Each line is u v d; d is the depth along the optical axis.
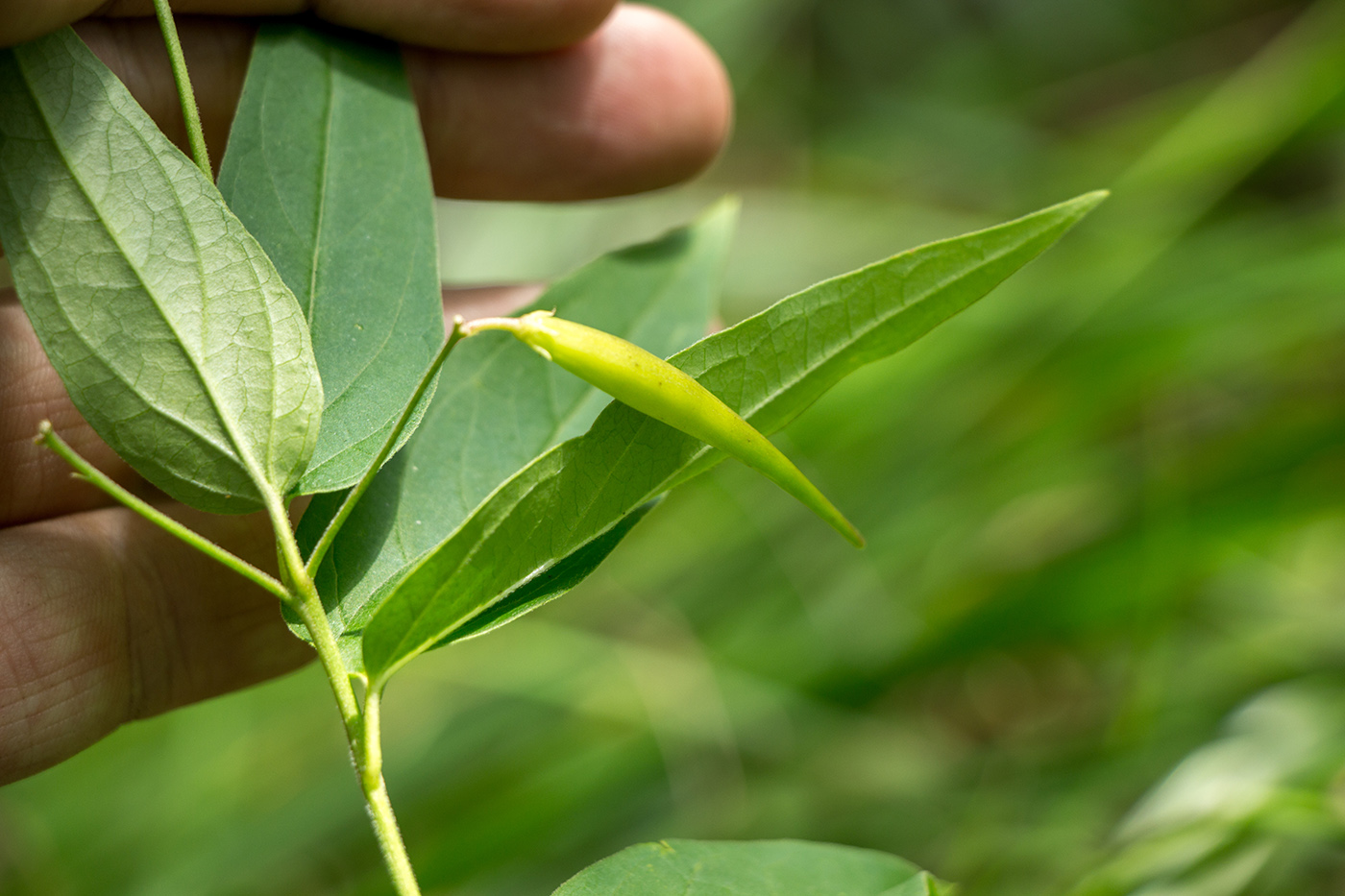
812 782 0.27
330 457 0.19
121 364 0.19
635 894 0.19
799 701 0.27
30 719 0.22
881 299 0.19
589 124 0.23
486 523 0.19
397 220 0.20
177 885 0.27
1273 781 0.24
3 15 0.19
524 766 0.27
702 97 0.23
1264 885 0.23
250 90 0.20
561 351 0.19
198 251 0.19
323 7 0.20
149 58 0.22
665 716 0.27
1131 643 0.26
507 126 0.23
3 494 0.22
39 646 0.22
